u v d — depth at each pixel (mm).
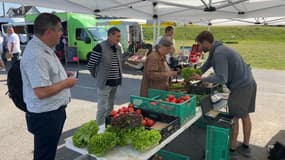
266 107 5551
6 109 5344
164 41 3375
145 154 1835
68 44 12469
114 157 1788
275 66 12188
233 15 4895
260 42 30375
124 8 4715
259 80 8750
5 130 4223
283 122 4617
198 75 3377
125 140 1912
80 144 1930
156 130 1985
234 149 3277
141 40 13852
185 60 7652
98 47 3627
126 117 1970
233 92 3160
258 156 3369
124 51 12508
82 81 8422
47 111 2029
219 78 2883
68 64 12422
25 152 3475
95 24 12898
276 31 36469
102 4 4273
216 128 2553
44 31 1902
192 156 3303
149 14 5418
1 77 8852
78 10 4176
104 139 1809
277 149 3227
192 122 2510
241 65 3086
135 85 7863
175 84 3557
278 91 7148
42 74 1856
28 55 1882
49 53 1976
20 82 2166
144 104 2525
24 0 3311
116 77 3807
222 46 3039
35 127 2070
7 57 9422
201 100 2877
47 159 2174
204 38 3059
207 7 3750
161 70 3432
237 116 3184
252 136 3994
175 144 3613
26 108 2148
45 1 3551
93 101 6023
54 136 2139
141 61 9898
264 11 4434
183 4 4289
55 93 1945
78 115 4992
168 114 2352
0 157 3334
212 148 2627
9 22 16297
